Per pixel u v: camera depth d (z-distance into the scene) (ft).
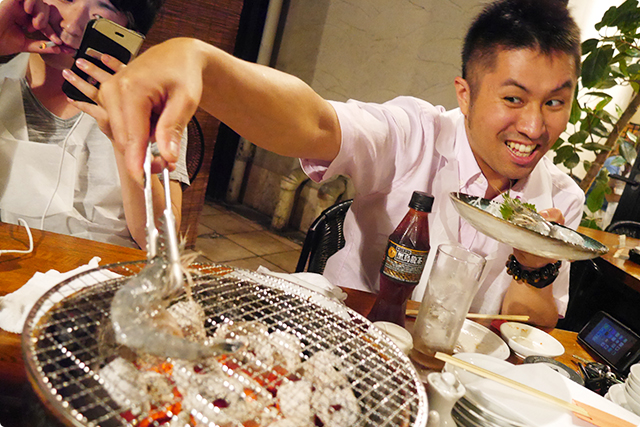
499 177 5.98
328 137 4.78
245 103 3.73
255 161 20.18
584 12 15.31
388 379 2.40
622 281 10.42
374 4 16.96
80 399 2.12
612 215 18.48
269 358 2.43
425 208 3.96
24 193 6.24
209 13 11.81
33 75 6.05
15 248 4.12
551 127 4.87
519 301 5.70
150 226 2.28
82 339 2.30
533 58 4.53
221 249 15.37
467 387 3.20
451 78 15.64
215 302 2.83
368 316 4.35
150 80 2.48
